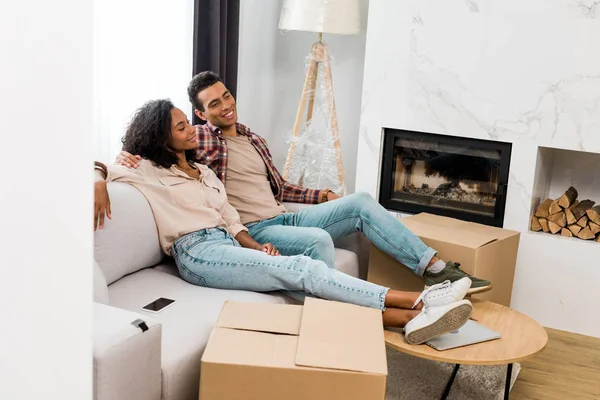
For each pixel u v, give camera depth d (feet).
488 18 10.94
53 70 1.62
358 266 10.16
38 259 1.66
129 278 8.07
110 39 10.40
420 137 11.85
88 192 1.77
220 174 9.84
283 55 14.28
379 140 12.08
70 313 1.78
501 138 11.12
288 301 8.23
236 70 12.89
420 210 12.01
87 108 1.73
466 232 10.06
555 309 11.02
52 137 1.64
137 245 8.04
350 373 5.71
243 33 13.78
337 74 13.88
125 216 7.88
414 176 12.09
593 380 9.18
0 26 1.49
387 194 12.29
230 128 10.22
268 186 10.34
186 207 8.54
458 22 11.16
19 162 1.58
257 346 6.07
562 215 11.10
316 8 11.99
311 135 14.14
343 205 9.73
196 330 6.75
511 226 11.22
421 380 8.67
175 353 6.26
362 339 6.33
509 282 10.48
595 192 11.99
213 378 5.75
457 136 11.54
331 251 9.21
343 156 14.11
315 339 6.23
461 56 11.23
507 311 8.38
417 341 7.24
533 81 10.80
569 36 10.47
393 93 11.83
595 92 10.44
